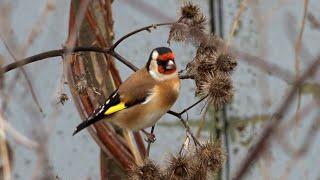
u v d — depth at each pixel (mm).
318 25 11484
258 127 13711
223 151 10000
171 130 14852
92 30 11109
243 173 6395
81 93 10227
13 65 9172
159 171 9867
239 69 14680
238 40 13352
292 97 6340
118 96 11117
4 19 7367
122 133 11516
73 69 10172
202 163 9750
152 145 14727
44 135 6465
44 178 6531
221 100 9875
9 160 7578
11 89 7297
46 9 7418
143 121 11281
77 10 10680
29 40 7367
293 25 9102
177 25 9805
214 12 11570
